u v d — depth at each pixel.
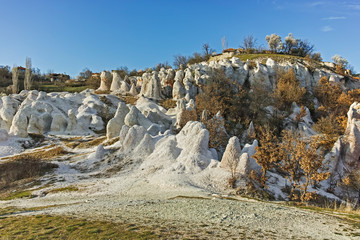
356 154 42.84
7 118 57.47
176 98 79.12
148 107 69.38
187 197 22.59
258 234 13.25
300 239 12.62
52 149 47.25
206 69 89.12
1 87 108.88
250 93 74.75
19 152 47.31
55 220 16.75
